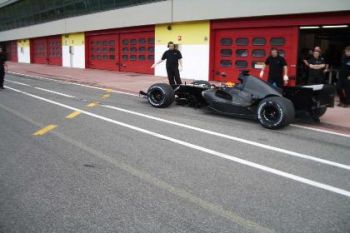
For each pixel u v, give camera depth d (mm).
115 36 24719
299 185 4801
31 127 7684
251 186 4707
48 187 4531
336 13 13312
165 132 7477
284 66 10469
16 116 8828
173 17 19188
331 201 4328
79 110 9789
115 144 6492
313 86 8391
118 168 5250
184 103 10898
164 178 4902
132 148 6262
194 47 18641
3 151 5961
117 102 11453
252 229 3615
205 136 7227
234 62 17016
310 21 14047
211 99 9133
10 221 3693
